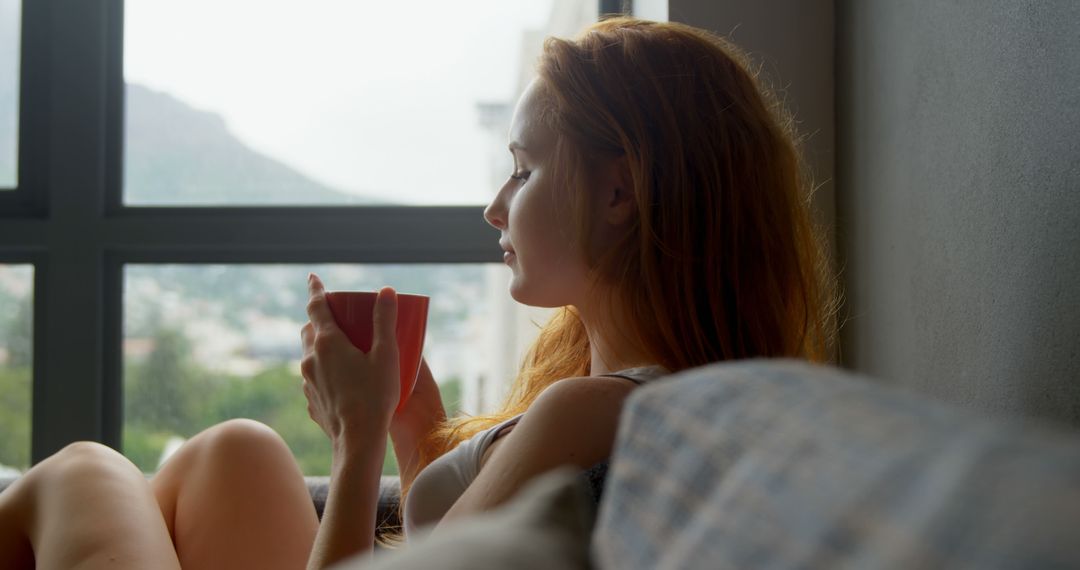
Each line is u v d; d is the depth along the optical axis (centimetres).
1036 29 96
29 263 208
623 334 103
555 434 90
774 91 170
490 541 42
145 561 115
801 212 111
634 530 40
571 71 105
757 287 103
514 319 208
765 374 42
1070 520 25
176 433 210
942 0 121
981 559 26
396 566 41
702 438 40
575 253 106
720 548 34
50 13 210
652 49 105
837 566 29
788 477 34
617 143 102
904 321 135
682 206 101
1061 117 90
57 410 203
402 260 208
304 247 206
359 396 98
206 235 205
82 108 206
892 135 140
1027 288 98
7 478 167
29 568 128
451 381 209
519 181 112
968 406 113
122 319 208
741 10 169
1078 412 86
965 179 114
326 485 155
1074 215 87
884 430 33
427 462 124
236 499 131
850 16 161
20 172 209
